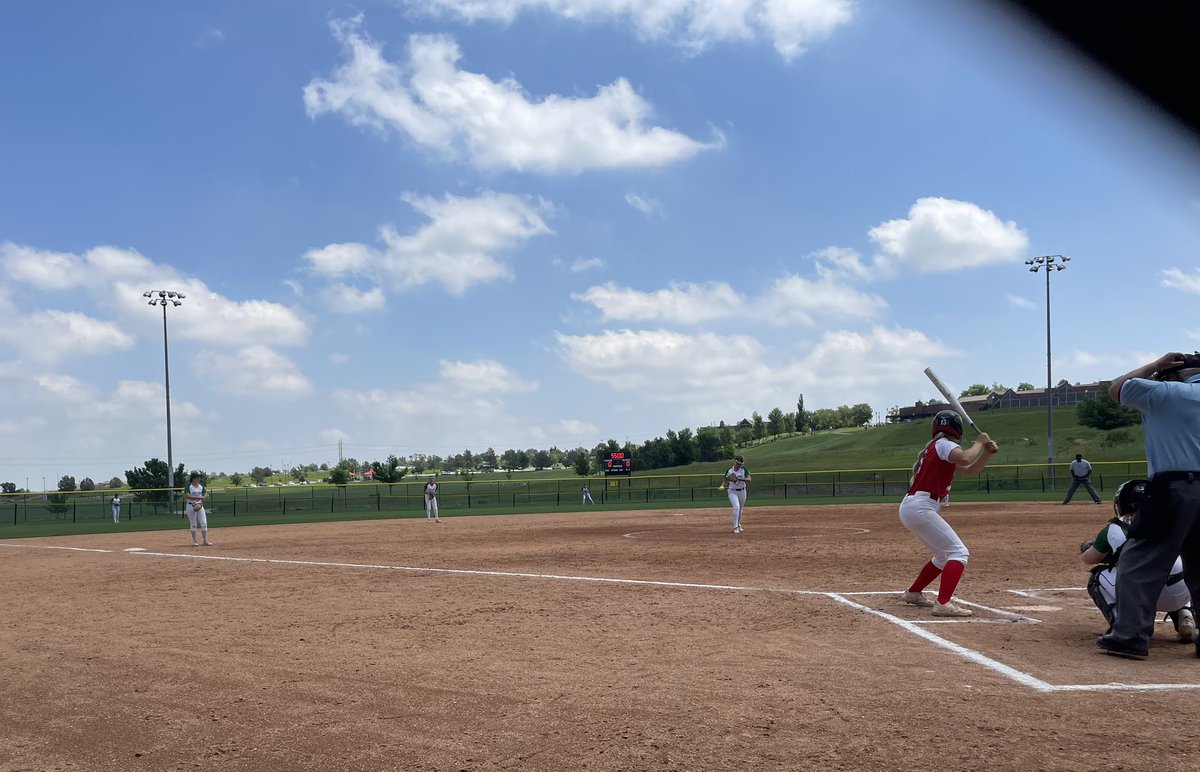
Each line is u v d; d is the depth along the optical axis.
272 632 8.17
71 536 27.80
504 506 47.66
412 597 10.42
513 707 5.31
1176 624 7.12
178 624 8.78
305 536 24.05
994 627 7.79
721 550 16.39
